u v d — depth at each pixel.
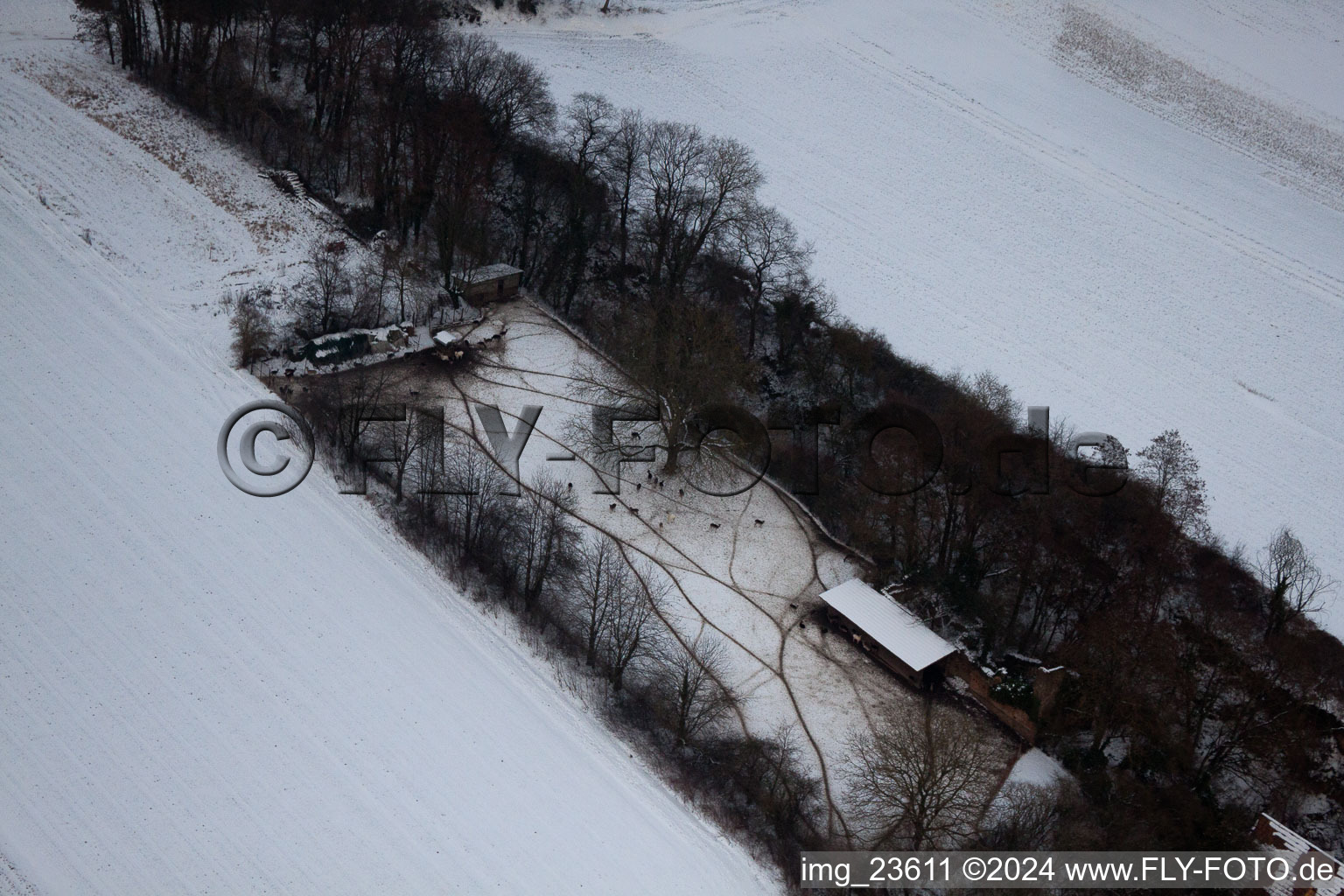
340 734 96.00
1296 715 102.06
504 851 89.44
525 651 104.94
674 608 111.88
